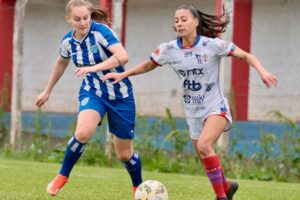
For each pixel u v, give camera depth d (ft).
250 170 118.21
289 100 155.94
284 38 158.40
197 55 65.10
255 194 85.56
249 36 149.48
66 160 65.46
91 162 131.64
